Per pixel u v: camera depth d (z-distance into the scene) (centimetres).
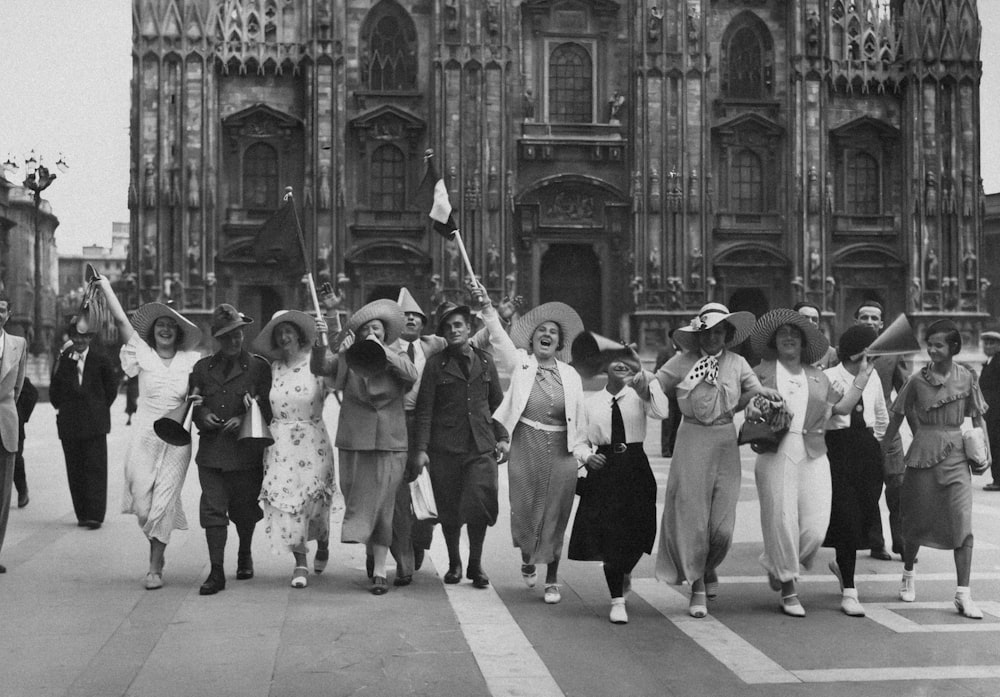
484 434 1284
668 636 1062
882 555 1480
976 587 1295
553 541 1213
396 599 1215
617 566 1120
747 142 6022
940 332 1162
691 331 1142
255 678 906
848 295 6100
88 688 877
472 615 1141
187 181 5684
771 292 6038
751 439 1150
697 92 5897
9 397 1315
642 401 1154
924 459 1171
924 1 6041
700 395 1142
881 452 1416
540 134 5916
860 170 6122
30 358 6438
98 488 1716
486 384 1302
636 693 877
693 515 1136
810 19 5969
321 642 1023
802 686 898
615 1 5994
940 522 1169
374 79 5919
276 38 5844
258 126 5828
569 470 1220
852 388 1198
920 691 884
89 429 1705
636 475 1146
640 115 5869
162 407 1269
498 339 1265
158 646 1005
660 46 5888
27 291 9906
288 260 1449
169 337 1305
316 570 1360
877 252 6059
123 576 1333
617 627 1097
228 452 1266
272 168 5866
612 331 5962
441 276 5784
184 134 5697
